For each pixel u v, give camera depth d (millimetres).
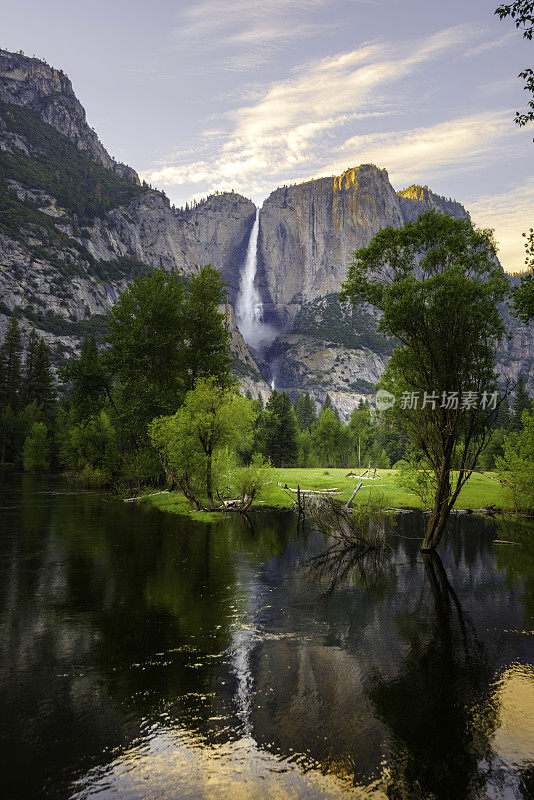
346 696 10211
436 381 23641
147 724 9016
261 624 14664
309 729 8898
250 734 8711
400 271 25203
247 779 7469
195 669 11414
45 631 13688
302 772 7656
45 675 10984
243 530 32031
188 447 39469
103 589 17938
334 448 121250
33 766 7754
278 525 34656
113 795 7078
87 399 58656
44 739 8500
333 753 8172
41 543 26156
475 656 12461
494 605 16875
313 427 132750
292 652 12586
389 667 11750
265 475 40719
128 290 51188
